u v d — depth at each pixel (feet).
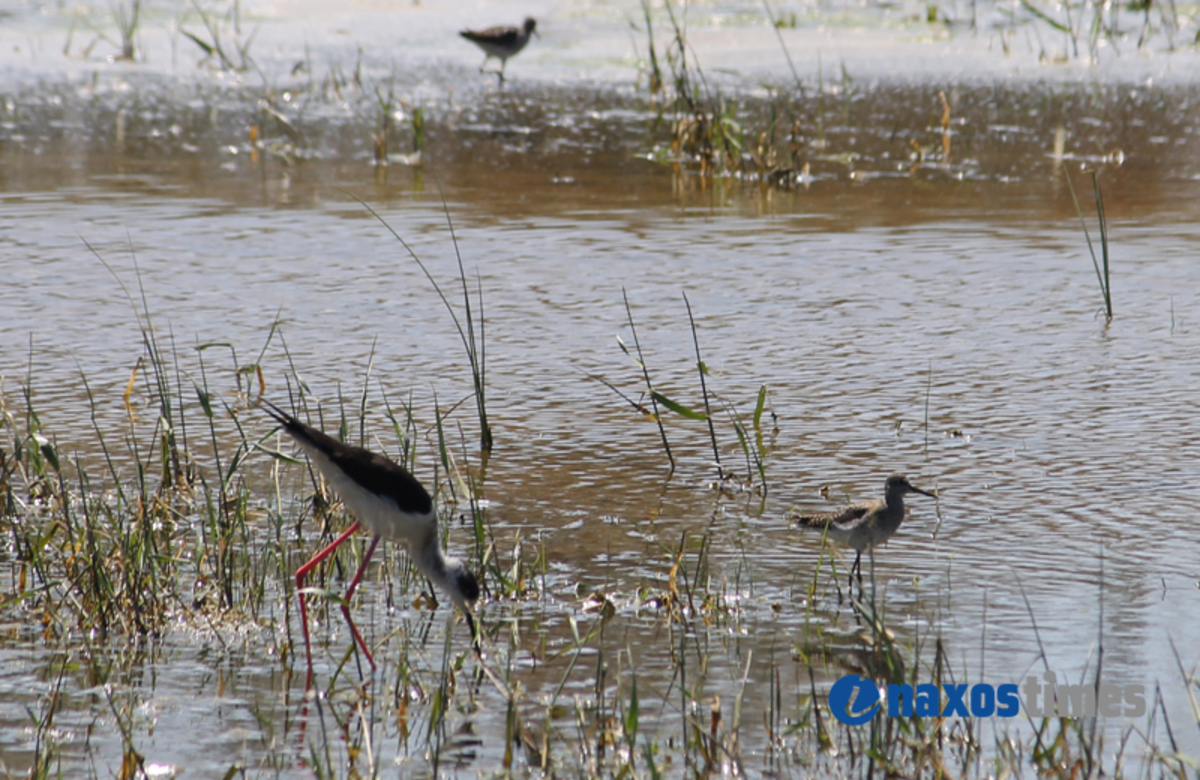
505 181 79.30
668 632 30.50
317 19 133.39
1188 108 97.66
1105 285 53.31
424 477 39.22
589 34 128.16
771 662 29.01
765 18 131.85
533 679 28.55
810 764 25.25
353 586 29.94
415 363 48.55
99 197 73.72
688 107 90.53
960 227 68.08
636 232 67.36
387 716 27.09
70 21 130.11
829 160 85.56
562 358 49.32
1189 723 26.18
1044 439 41.47
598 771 24.90
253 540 35.70
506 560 34.14
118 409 43.93
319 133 93.56
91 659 29.35
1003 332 51.83
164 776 24.73
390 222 68.90
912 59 116.06
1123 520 35.58
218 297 56.03
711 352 49.88
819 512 35.58
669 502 37.81
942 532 35.24
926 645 29.40
